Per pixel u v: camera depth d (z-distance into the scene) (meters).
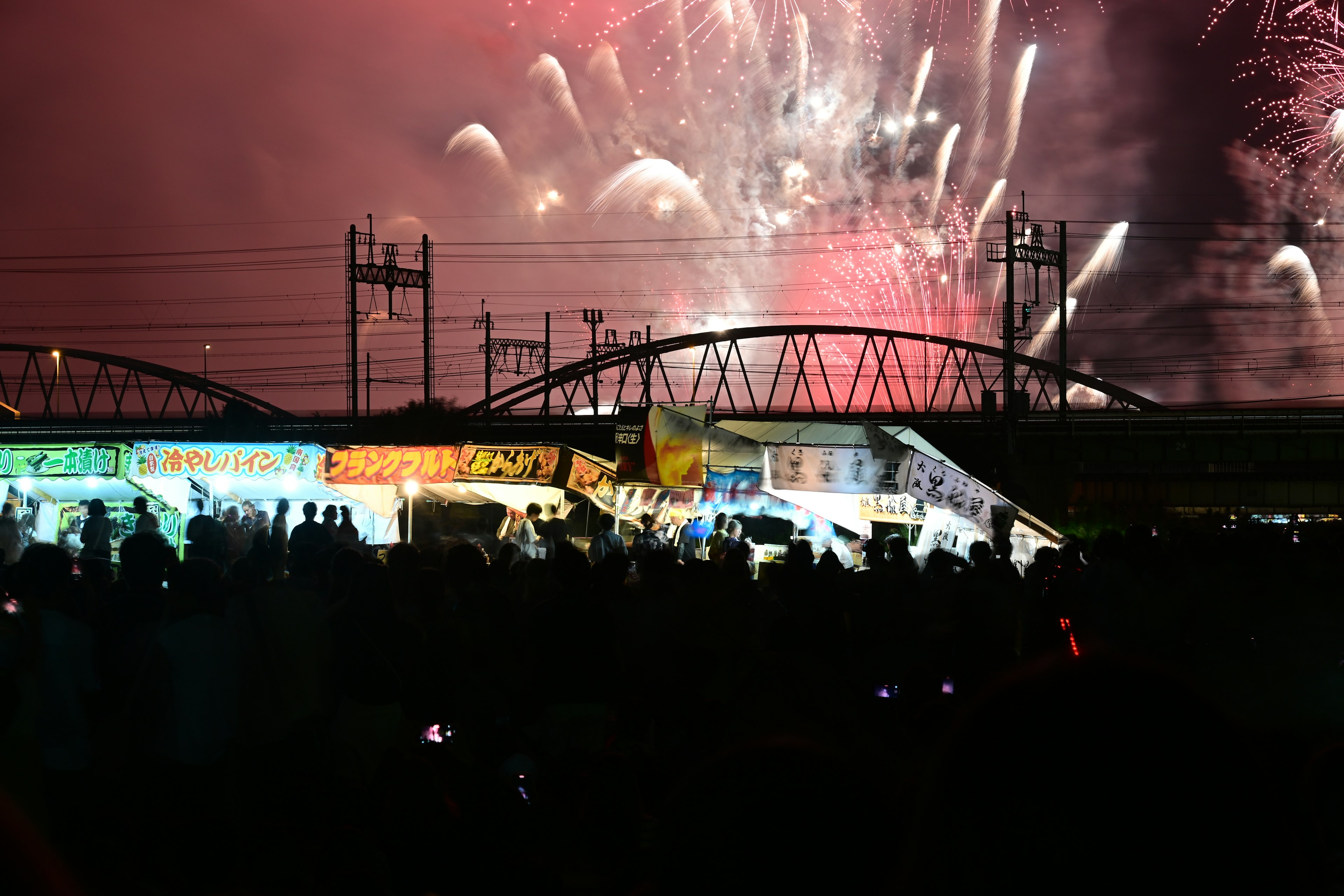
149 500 22.34
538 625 7.67
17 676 5.57
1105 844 0.97
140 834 6.16
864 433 23.12
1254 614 11.40
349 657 7.14
